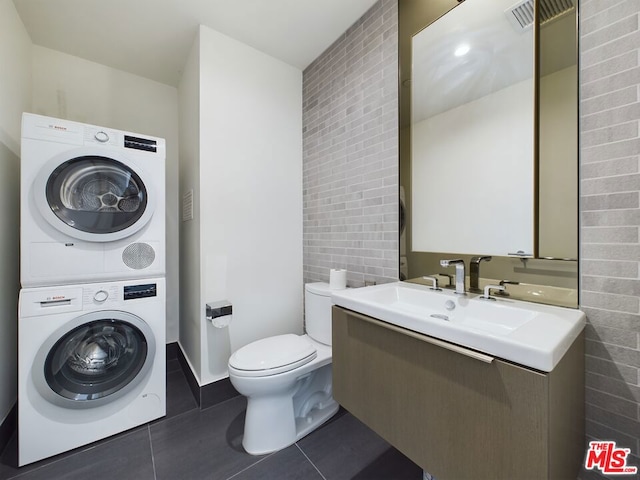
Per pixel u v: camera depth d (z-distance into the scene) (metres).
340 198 1.90
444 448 0.79
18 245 1.62
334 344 1.20
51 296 1.30
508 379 0.66
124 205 1.53
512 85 1.14
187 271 2.10
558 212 1.02
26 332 1.25
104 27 1.78
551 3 1.03
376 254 1.67
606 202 0.91
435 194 1.40
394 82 1.54
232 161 1.88
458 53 1.30
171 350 2.44
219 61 1.83
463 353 0.73
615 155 0.89
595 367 0.94
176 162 2.49
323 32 1.85
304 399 1.61
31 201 1.28
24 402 1.25
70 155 1.34
